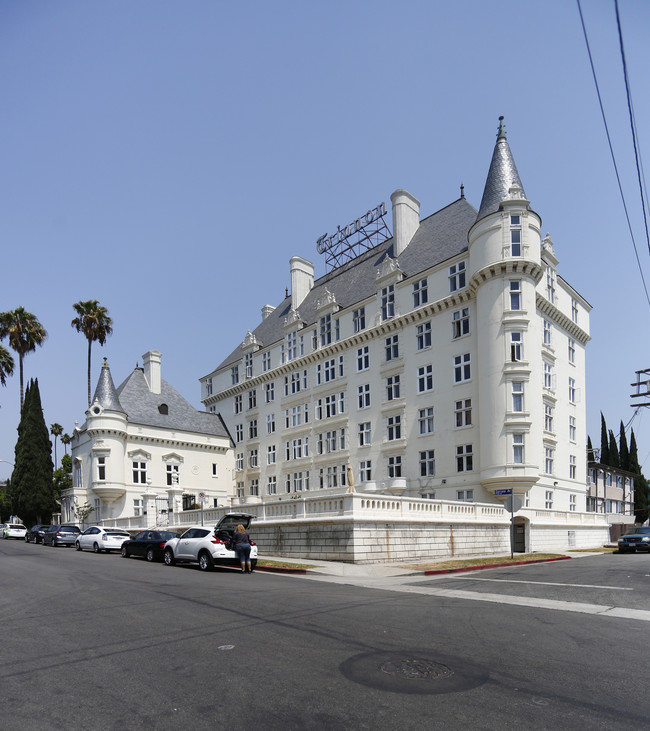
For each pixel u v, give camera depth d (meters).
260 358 54.88
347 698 6.05
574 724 5.47
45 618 10.39
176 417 53.53
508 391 32.47
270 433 51.97
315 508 24.23
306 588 15.00
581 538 39.12
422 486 36.75
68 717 5.60
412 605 12.05
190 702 5.95
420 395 38.06
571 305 42.25
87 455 48.31
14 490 55.34
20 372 60.78
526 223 33.66
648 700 6.13
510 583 16.73
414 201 45.78
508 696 6.20
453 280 37.44
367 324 43.22
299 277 55.38
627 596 13.84
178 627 9.43
